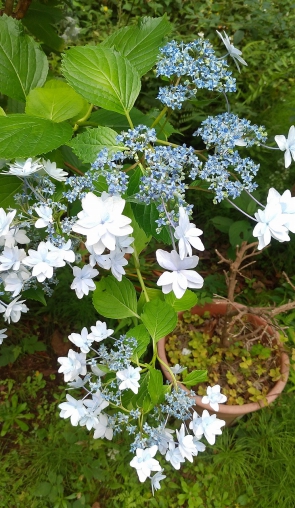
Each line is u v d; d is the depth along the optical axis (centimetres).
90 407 43
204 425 43
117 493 76
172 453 42
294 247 102
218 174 34
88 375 44
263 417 81
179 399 42
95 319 90
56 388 88
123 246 36
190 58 37
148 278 91
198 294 89
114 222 30
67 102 41
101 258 35
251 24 131
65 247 35
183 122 112
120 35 49
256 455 78
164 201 32
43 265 34
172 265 29
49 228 35
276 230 30
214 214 109
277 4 140
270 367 78
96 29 138
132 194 35
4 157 34
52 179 41
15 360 90
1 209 36
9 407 83
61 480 74
